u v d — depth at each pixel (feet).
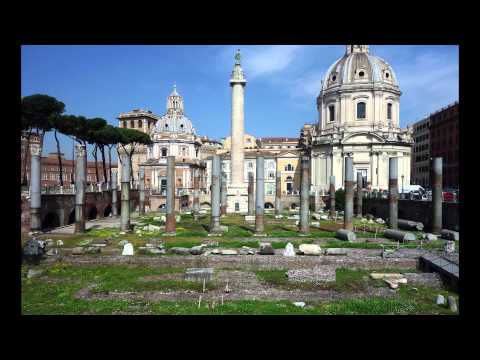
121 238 122.01
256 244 108.37
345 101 299.79
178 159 396.16
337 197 253.24
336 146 290.56
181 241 114.01
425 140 339.36
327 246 105.70
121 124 495.82
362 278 75.36
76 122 224.33
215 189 135.13
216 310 54.65
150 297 62.03
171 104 436.76
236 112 209.46
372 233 138.72
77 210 133.59
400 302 58.90
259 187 132.77
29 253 85.40
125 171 137.69
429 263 79.77
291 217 202.59
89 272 79.15
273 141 477.36
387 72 305.53
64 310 54.60
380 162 281.95
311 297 62.64
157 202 292.61
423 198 175.01
